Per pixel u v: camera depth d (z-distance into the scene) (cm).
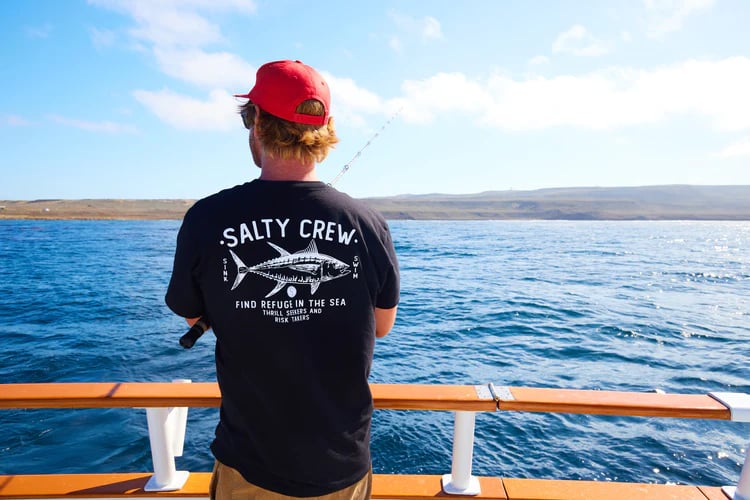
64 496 179
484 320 1316
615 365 898
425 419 641
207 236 100
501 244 5259
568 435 591
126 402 164
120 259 3138
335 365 105
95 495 180
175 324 1220
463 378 820
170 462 184
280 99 100
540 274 2547
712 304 1652
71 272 2416
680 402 170
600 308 1534
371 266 107
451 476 189
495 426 612
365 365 110
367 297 107
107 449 552
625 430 602
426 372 849
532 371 859
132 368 859
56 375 828
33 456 539
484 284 2128
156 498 182
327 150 110
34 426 600
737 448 560
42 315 1352
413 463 543
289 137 102
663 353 983
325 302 103
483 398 169
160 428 179
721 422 621
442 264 3095
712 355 971
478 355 955
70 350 971
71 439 572
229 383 106
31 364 884
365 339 108
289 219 102
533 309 1494
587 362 915
